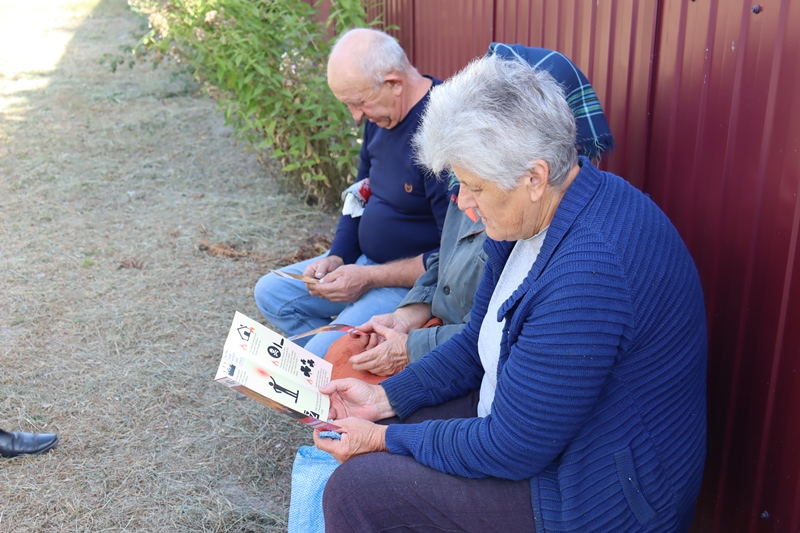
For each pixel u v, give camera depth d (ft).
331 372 6.63
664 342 4.80
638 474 4.80
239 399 10.39
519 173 4.67
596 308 4.53
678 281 4.87
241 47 14.42
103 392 10.53
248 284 13.93
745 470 6.34
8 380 10.77
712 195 6.62
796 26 5.41
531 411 4.70
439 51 15.12
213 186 18.81
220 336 12.13
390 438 5.46
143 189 18.60
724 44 6.31
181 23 15.42
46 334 12.12
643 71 7.68
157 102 26.25
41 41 37.19
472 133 4.59
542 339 4.64
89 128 23.39
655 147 7.64
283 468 9.01
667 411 4.87
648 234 4.80
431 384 6.32
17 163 20.33
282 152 15.93
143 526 8.01
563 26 9.68
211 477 8.82
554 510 4.91
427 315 7.96
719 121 6.45
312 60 15.71
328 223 16.58
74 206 17.56
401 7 16.98
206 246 15.30
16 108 25.62
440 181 8.51
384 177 9.21
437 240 9.25
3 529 7.93
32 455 9.09
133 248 15.42
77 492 8.52
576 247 4.65
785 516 5.86
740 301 6.28
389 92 8.50
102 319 12.60
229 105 16.01
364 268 8.98
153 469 8.93
